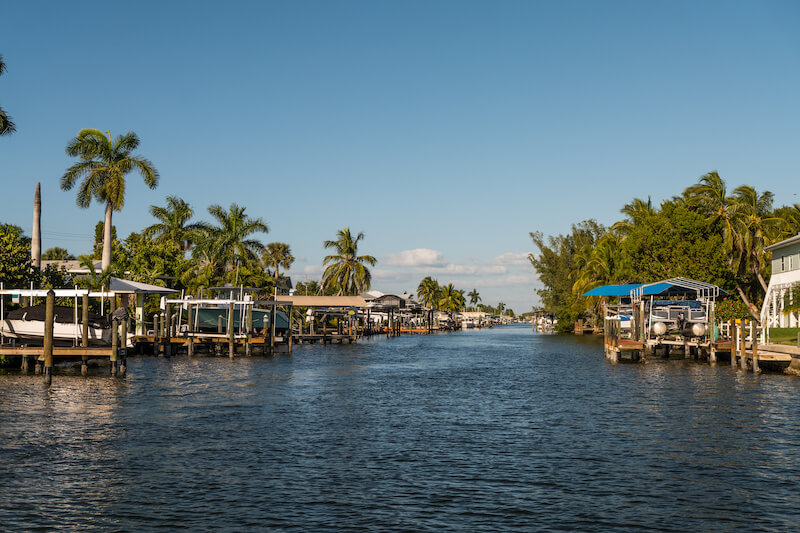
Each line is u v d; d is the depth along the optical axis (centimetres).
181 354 5494
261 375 3978
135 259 6981
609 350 5572
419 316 15150
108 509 1416
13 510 1409
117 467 1739
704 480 1641
